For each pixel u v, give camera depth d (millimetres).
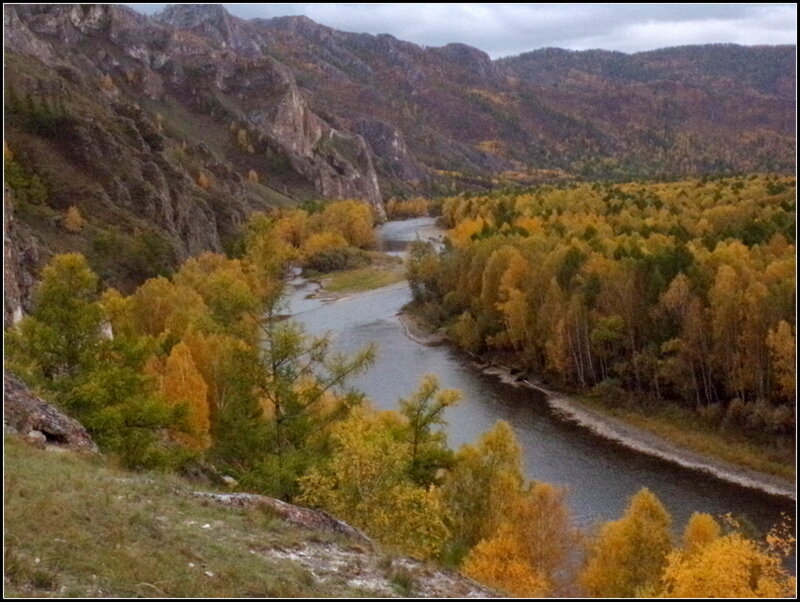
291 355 26531
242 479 23719
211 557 13547
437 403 32719
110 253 90312
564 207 137125
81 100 128750
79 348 27031
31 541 11906
